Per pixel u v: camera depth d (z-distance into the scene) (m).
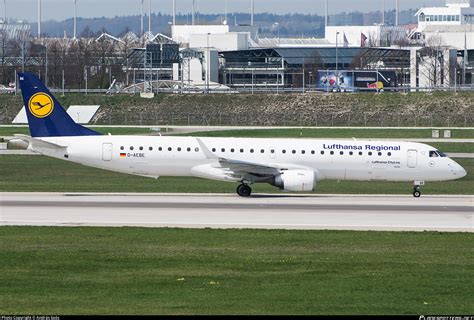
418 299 104.06
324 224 157.00
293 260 125.44
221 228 150.62
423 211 174.75
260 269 119.62
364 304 101.44
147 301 101.75
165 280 112.62
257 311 97.69
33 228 148.62
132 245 135.00
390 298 104.44
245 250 132.25
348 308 99.50
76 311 96.56
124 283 110.88
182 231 147.12
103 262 123.00
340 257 128.12
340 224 157.25
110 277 114.19
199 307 99.12
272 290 107.88
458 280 114.19
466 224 158.88
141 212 168.62
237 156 199.12
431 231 150.00
